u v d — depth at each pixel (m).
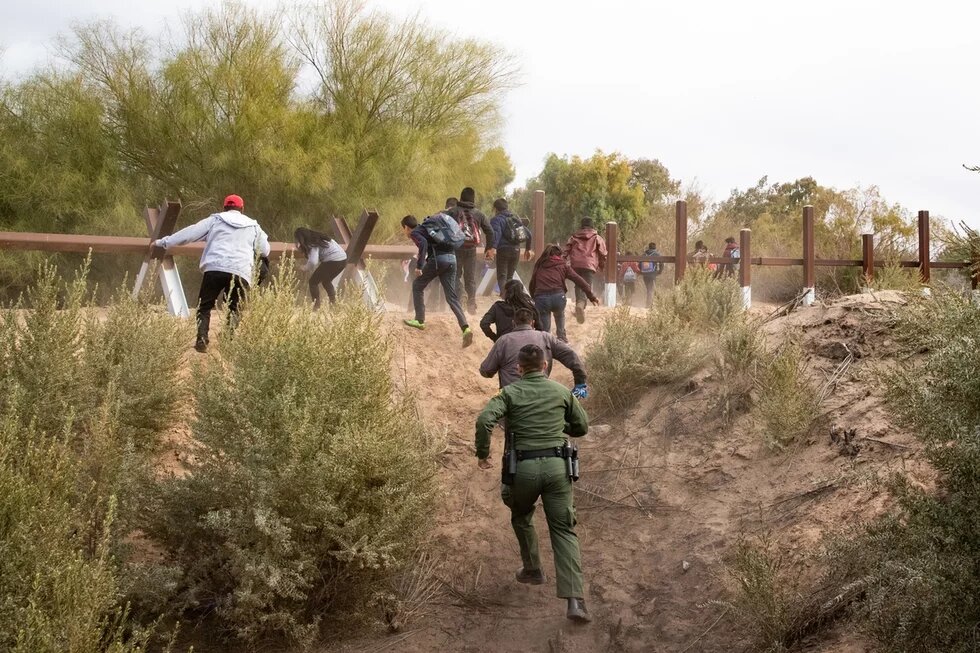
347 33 17.78
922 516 3.77
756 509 5.57
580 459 6.82
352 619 5.20
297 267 13.89
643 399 7.41
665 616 5.06
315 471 4.95
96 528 4.85
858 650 4.00
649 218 24.48
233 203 8.05
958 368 3.84
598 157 35.47
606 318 9.62
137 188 16.91
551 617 5.30
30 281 15.61
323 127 17.52
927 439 3.90
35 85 16.73
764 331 7.50
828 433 5.84
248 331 6.05
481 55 18.72
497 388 8.16
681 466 6.35
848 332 6.81
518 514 5.46
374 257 10.75
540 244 11.46
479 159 19.58
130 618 4.76
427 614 5.36
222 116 16.86
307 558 4.91
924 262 15.18
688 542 5.58
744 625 4.70
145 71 16.86
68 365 5.96
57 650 3.62
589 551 5.81
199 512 5.11
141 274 9.34
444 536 6.09
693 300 8.95
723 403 6.77
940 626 3.53
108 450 5.02
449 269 8.73
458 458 6.91
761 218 25.55
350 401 5.47
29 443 4.38
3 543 3.88
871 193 21.20
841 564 4.36
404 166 17.58
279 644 4.98
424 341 8.80
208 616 5.13
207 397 5.39
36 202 16.03
